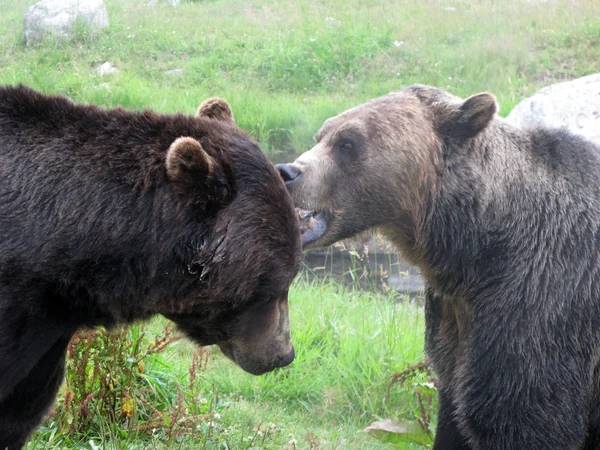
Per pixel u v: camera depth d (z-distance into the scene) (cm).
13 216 493
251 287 507
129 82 2209
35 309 496
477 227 608
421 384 774
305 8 2856
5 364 495
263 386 860
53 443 673
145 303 518
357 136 620
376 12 2727
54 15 2497
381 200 627
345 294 1180
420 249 634
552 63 2233
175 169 484
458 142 622
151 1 3014
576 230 595
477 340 595
